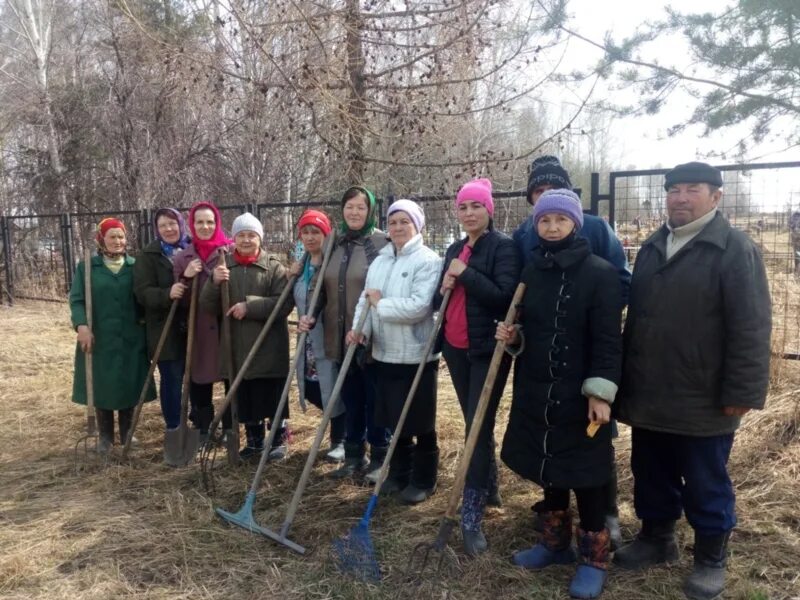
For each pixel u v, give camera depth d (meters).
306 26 9.96
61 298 12.45
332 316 4.36
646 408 2.98
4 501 4.21
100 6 18.42
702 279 2.83
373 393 4.35
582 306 2.98
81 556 3.49
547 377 3.04
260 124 14.19
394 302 3.81
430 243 7.89
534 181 3.54
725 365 2.82
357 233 4.37
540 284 3.09
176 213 4.95
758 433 4.57
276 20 10.38
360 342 4.01
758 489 3.95
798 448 4.34
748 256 2.80
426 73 9.83
